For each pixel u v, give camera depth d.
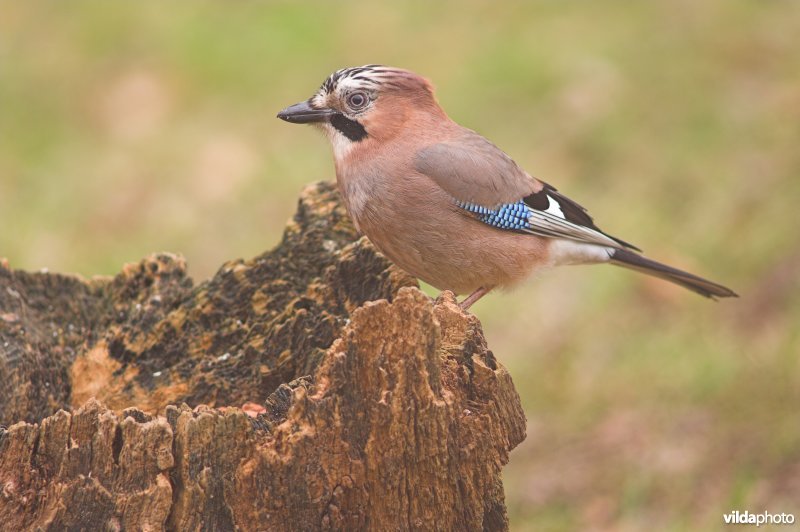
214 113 17.11
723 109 16.41
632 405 11.21
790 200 14.00
